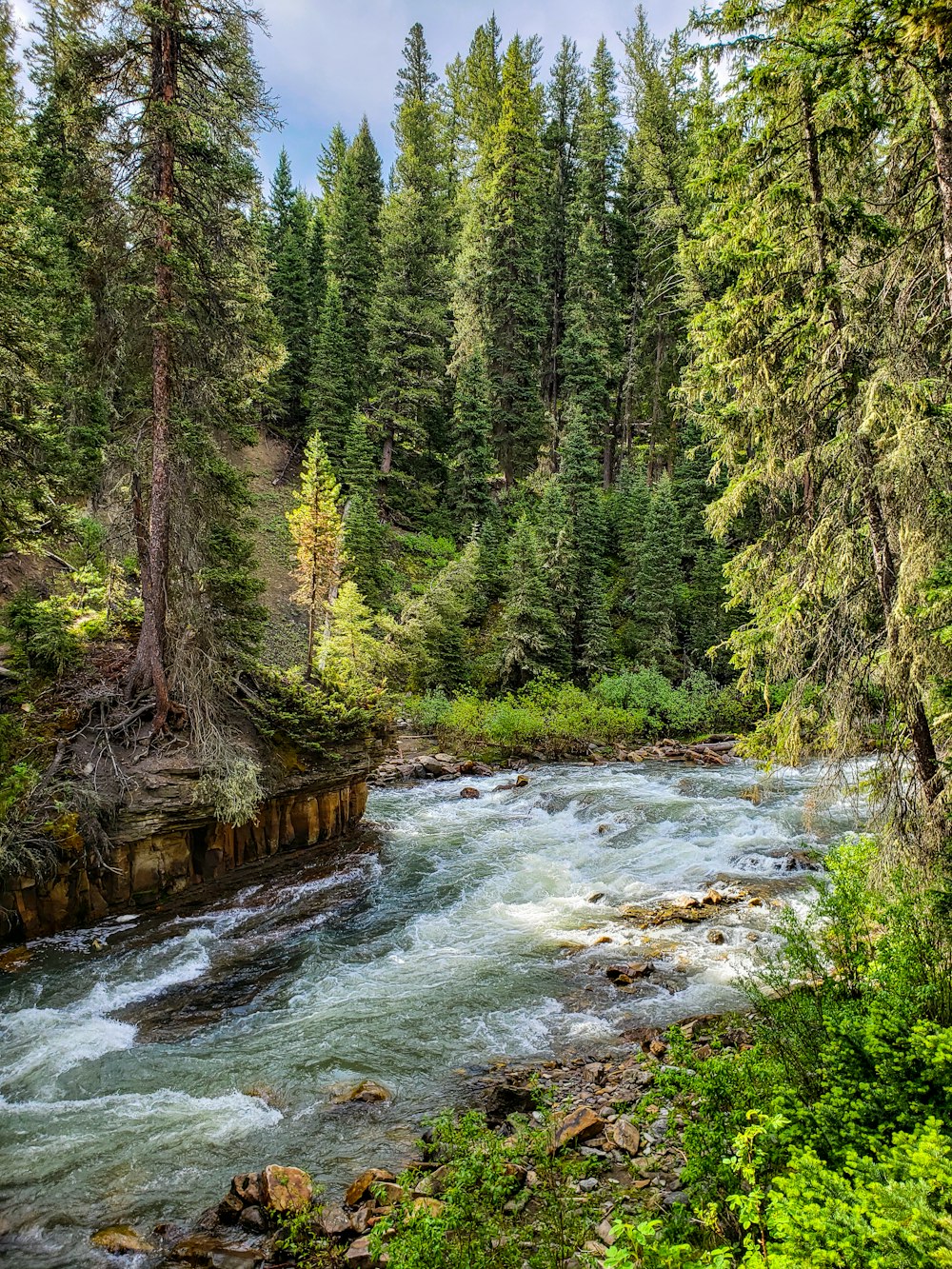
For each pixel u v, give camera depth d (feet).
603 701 113.19
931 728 26.61
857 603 28.76
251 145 52.85
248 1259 19.39
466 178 204.33
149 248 47.80
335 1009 34.73
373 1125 25.72
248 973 38.93
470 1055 30.30
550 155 187.83
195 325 50.57
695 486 135.03
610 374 161.07
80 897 43.32
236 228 52.39
